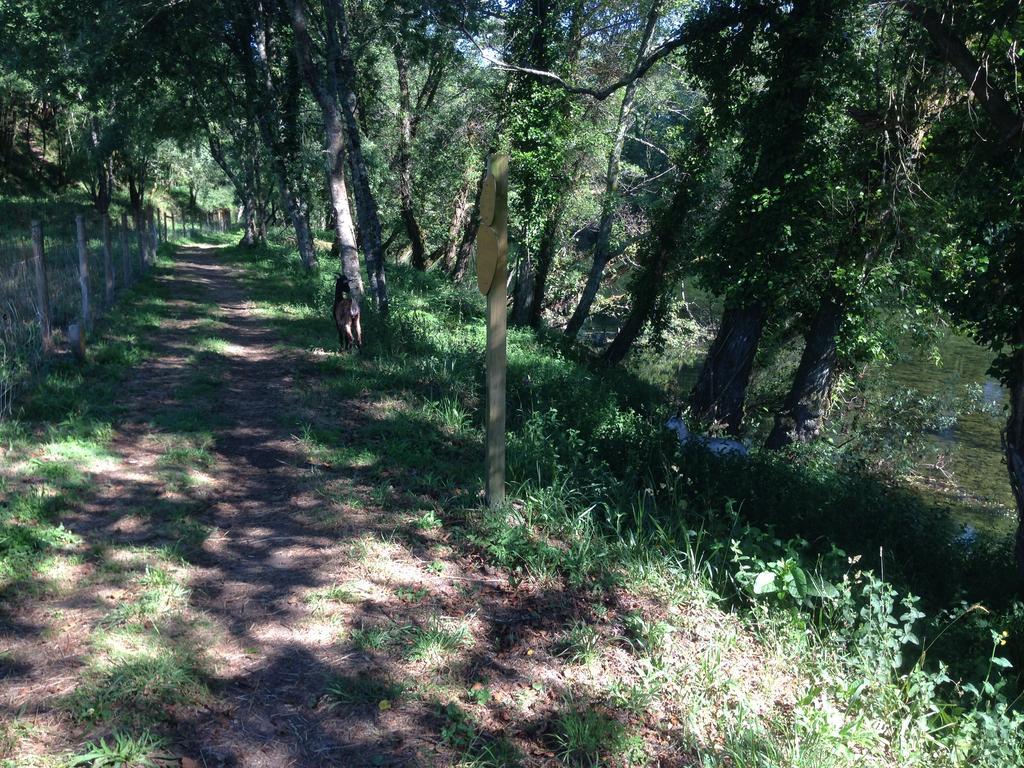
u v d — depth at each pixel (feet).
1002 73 29.17
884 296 46.57
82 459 23.15
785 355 73.56
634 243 86.89
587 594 17.35
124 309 51.21
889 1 30.25
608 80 81.71
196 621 14.99
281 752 11.80
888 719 13.82
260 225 123.34
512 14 70.90
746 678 14.75
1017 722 13.43
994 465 65.82
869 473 52.65
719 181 68.74
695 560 18.75
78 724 11.79
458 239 117.08
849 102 44.91
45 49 72.90
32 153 177.17
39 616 14.67
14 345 30.89
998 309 29.37
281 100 86.48
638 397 58.08
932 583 24.07
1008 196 29.14
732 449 34.17
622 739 12.56
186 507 20.48
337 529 19.79
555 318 119.24
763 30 49.06
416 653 14.49
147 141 104.42
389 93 102.73
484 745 12.12
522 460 24.36
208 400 31.48
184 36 76.64
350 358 40.55
